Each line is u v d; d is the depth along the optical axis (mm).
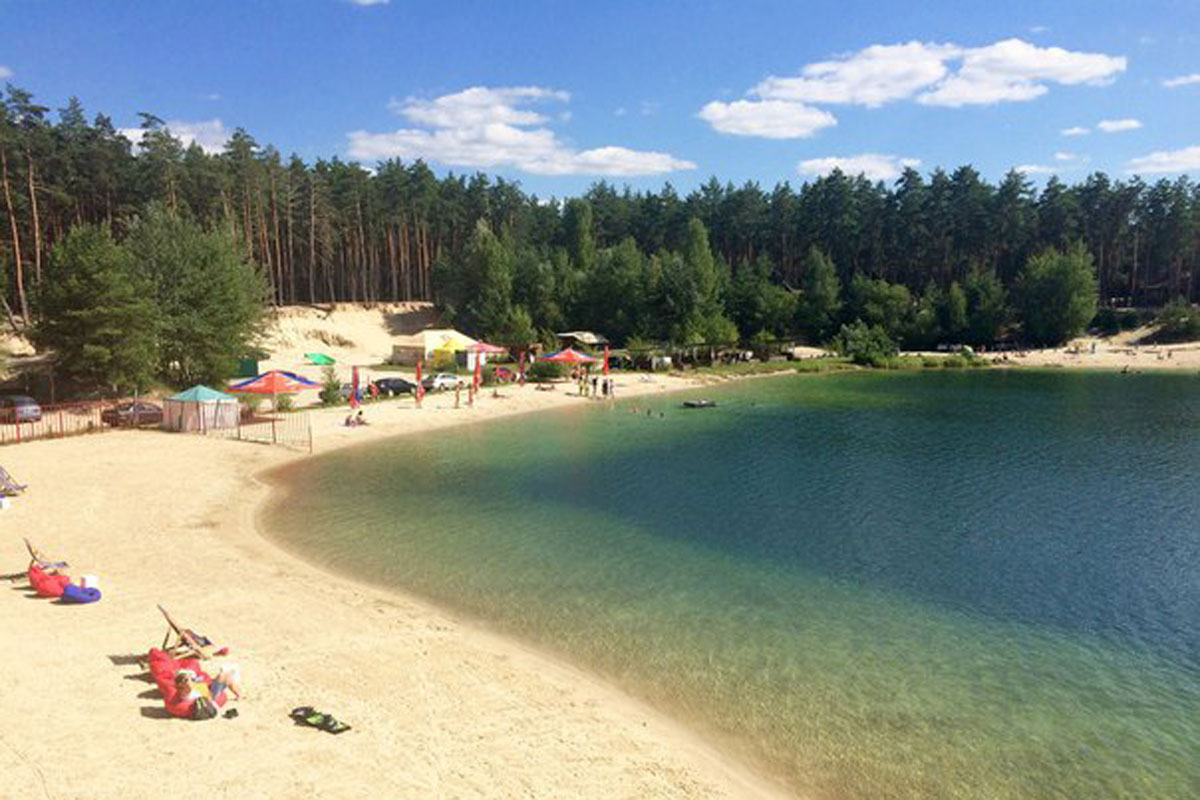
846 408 67000
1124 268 145125
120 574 22391
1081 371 103250
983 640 19828
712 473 40406
